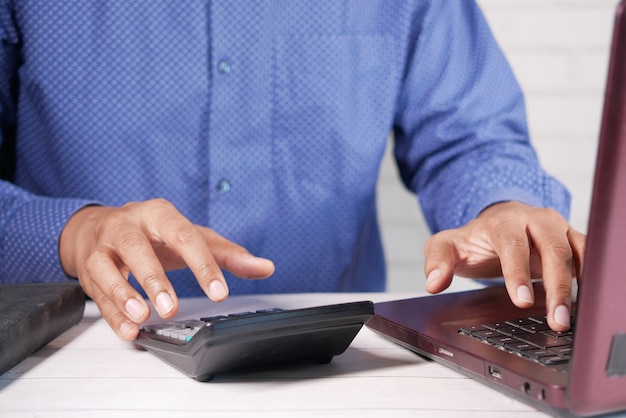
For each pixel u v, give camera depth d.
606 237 0.48
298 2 1.29
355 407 0.60
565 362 0.61
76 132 1.28
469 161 1.27
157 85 1.27
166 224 0.81
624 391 0.51
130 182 1.29
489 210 1.11
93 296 0.82
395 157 1.48
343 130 1.33
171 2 1.25
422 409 0.60
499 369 0.61
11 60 1.31
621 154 0.47
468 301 0.84
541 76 1.94
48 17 1.25
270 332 0.64
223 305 0.96
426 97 1.37
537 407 0.59
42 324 0.75
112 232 0.82
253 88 1.27
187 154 1.29
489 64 1.37
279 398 0.62
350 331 0.68
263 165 1.30
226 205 1.29
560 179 1.96
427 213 1.34
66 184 1.30
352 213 1.38
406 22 1.35
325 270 1.38
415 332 0.72
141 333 0.76
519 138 1.35
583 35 1.93
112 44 1.26
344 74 1.32
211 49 1.26
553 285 0.73
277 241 1.34
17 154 1.34
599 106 1.95
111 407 0.61
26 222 1.03
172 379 0.67
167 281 0.74
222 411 0.60
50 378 0.68
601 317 0.49
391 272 1.95
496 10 1.92
